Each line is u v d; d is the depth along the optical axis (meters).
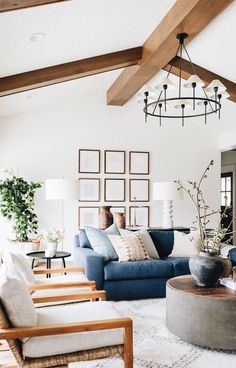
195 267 3.05
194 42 4.74
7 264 2.34
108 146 6.90
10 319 1.97
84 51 4.60
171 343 2.88
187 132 7.32
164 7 3.92
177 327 2.92
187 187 7.27
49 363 1.98
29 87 4.79
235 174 9.30
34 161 6.53
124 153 6.97
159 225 7.11
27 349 1.96
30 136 6.52
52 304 3.02
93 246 4.34
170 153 7.22
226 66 5.28
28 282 2.98
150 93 4.04
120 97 6.37
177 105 4.45
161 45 4.31
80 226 6.71
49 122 6.62
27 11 3.16
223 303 2.71
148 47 4.70
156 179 7.13
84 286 3.01
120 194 6.94
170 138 7.23
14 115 6.45
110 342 2.08
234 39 4.46
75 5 3.31
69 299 2.66
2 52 3.86
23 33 3.56
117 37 4.43
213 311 2.73
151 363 2.54
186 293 2.88
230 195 9.48
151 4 3.77
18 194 5.86
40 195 6.54
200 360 2.59
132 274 4.10
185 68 5.34
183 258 4.57
